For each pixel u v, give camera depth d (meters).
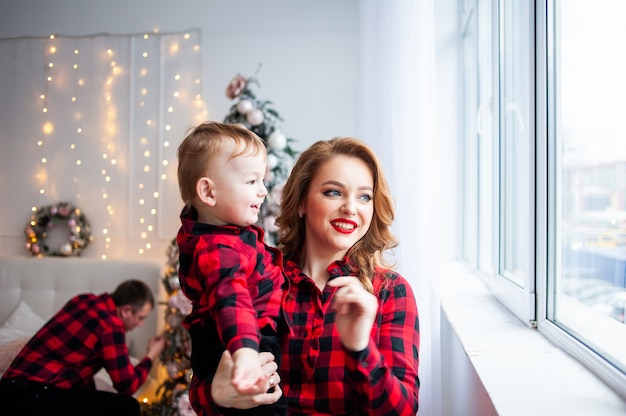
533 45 1.49
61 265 3.71
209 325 1.15
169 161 3.94
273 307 1.15
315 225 1.25
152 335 3.52
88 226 3.97
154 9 3.96
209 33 3.92
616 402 0.99
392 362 1.14
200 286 1.11
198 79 3.92
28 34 4.05
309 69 3.87
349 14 3.86
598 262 1.17
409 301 1.25
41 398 2.39
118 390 2.58
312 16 3.87
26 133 4.05
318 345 1.15
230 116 3.38
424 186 1.74
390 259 1.86
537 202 1.52
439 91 2.84
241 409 1.08
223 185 1.14
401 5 1.81
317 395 1.13
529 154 1.52
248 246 1.13
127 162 3.98
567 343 1.31
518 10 1.81
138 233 3.97
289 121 3.87
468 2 2.63
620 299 1.04
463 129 2.82
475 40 2.52
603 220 1.14
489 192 2.34
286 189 1.34
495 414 1.12
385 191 1.29
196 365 1.16
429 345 1.73
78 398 2.47
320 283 1.27
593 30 1.17
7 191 4.07
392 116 1.86
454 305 1.92
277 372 1.15
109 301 2.64
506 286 1.84
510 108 1.96
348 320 0.97
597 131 1.17
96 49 3.99
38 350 2.48
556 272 1.49
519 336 1.48
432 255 1.80
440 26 2.86
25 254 4.05
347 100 3.85
